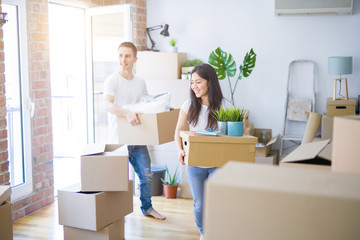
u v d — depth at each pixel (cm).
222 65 468
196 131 258
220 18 511
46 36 416
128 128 343
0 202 209
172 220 385
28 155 396
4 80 346
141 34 521
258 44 503
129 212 328
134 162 374
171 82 472
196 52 523
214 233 96
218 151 250
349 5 454
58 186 487
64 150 669
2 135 346
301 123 500
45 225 370
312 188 92
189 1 519
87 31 503
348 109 444
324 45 485
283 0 470
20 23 382
